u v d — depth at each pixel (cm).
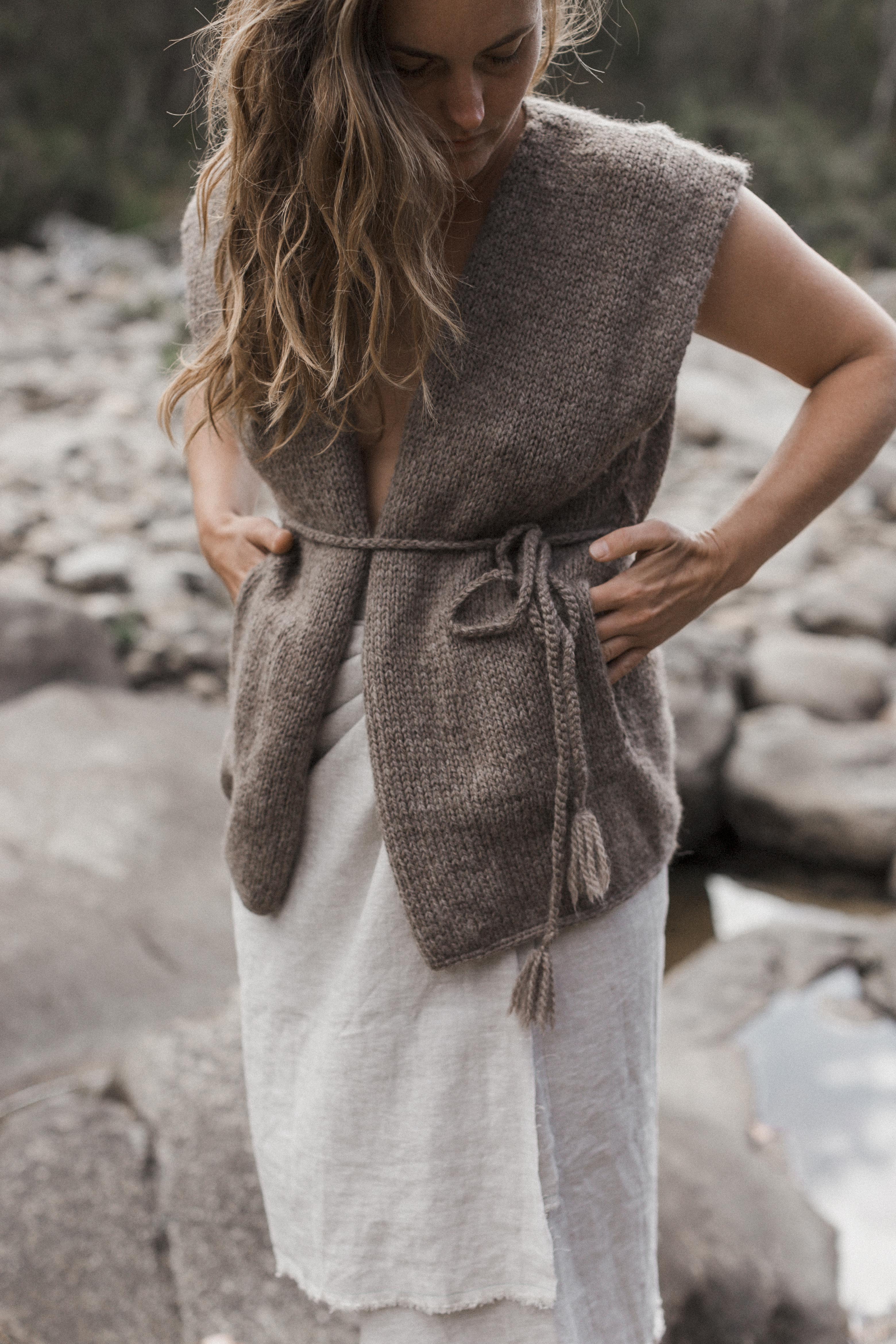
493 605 120
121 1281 188
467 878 121
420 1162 127
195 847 334
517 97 108
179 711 424
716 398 830
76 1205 203
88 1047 255
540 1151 125
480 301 115
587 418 114
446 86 104
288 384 120
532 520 122
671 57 2462
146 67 1939
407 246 108
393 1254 131
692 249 113
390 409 124
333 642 123
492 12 99
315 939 132
